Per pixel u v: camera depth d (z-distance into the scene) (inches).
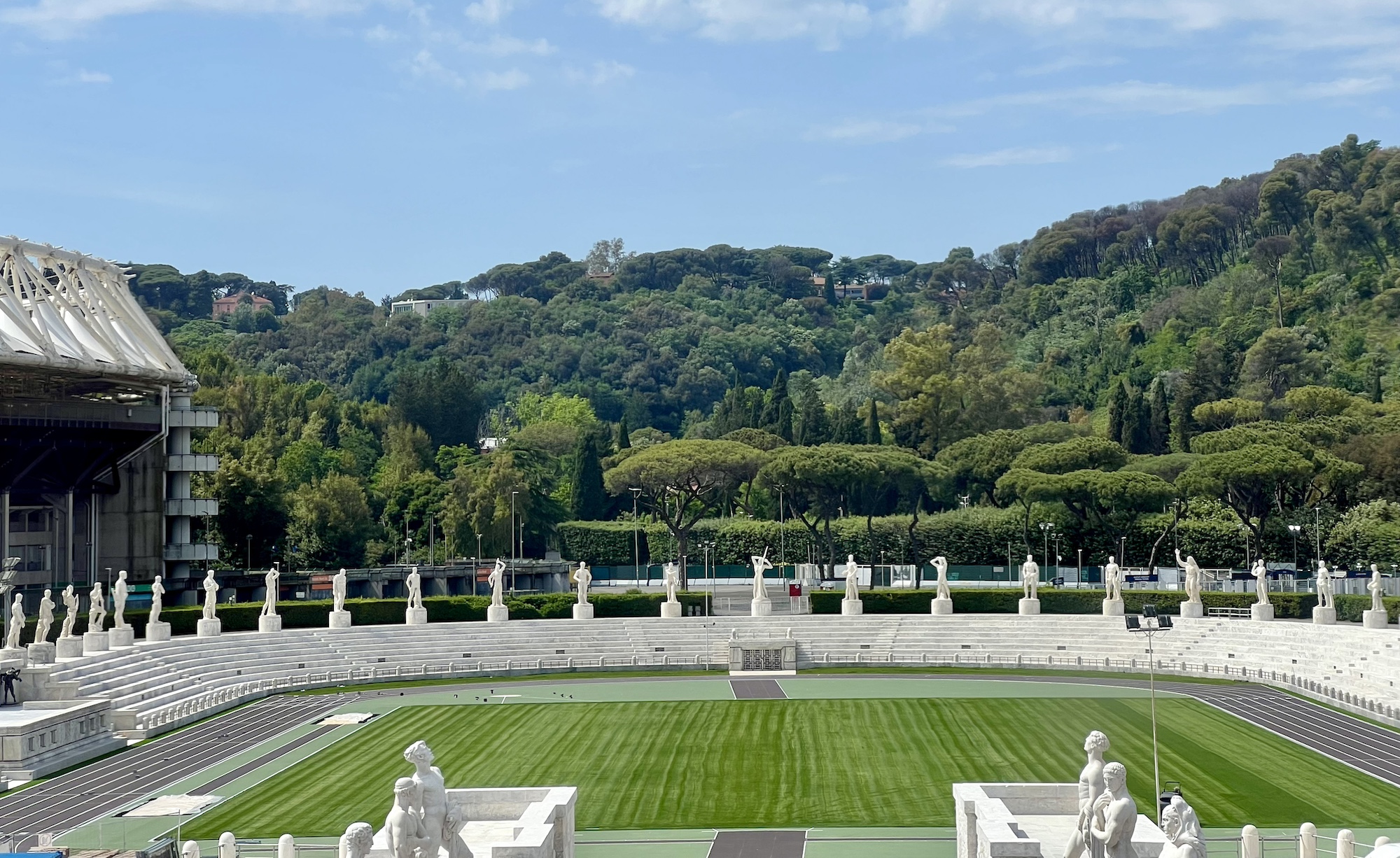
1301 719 3408.0
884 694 3912.4
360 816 2491.4
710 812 2513.5
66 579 5280.5
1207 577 5585.6
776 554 7396.7
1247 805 2501.2
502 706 3789.4
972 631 4702.3
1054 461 6786.4
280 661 4340.6
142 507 5644.7
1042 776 2760.8
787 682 4244.6
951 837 2304.4
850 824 2410.2
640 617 4901.6
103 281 5270.7
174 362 5324.8
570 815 1952.5
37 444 4820.4
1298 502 6530.5
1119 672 4362.7
